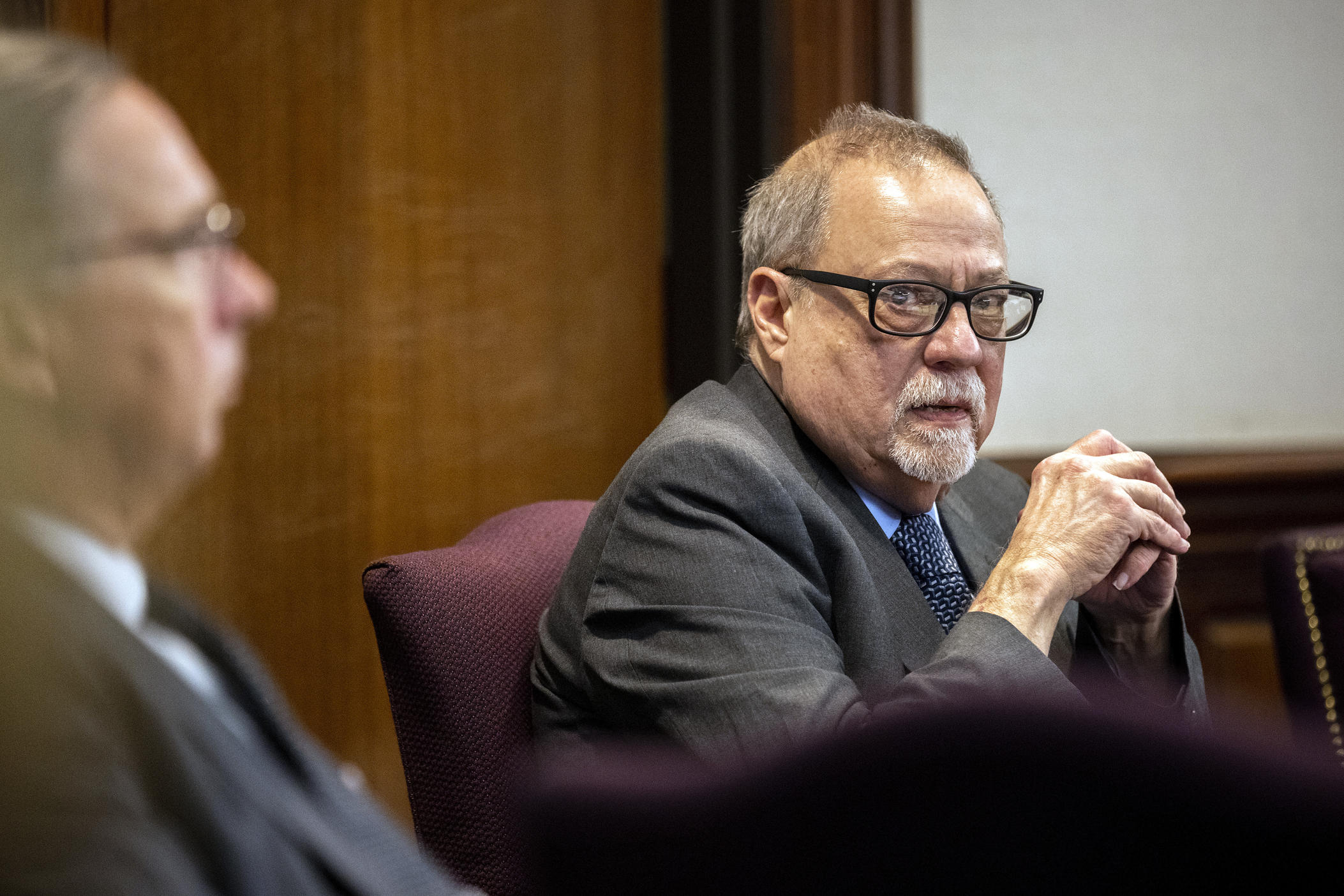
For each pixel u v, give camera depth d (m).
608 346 9.44
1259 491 10.09
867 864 1.60
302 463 8.38
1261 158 10.30
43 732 1.78
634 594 4.12
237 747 2.10
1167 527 4.41
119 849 1.72
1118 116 9.98
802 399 4.65
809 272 4.59
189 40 7.83
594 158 9.28
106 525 2.18
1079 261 9.98
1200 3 10.07
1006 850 1.55
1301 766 1.50
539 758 4.33
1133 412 10.21
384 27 8.42
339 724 8.59
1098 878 1.55
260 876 1.94
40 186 1.97
